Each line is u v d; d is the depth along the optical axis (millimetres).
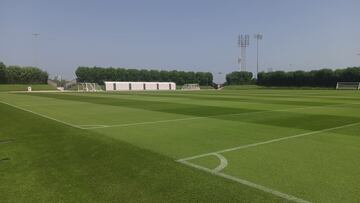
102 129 12609
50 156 7949
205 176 6324
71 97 40000
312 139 10250
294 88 94250
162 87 96000
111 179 6129
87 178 6199
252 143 9648
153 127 13148
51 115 18125
